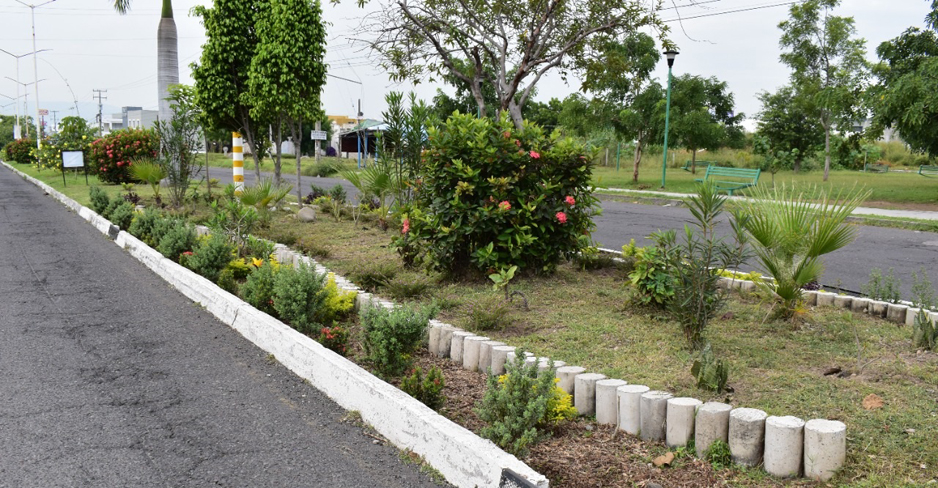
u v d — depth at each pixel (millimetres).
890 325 5113
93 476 3146
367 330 4414
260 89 13883
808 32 23547
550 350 4594
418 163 8977
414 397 3730
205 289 6605
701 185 4836
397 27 9391
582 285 6547
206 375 4609
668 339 4773
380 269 6820
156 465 3271
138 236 10328
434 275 6891
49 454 3371
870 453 3041
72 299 6883
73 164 22672
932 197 17812
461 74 9742
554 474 3082
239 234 8461
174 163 15125
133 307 6551
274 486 3072
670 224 12922
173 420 3830
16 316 6188
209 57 14945
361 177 11516
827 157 24688
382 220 10625
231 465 3281
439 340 4898
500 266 6426
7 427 3693
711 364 3744
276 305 5387
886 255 9422
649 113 24109
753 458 3113
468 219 6465
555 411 3543
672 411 3348
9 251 9945
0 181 28281
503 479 2818
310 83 14055
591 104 24312
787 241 4996
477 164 6590
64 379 4496
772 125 31109
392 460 3365
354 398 3947
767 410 3475
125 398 4160
